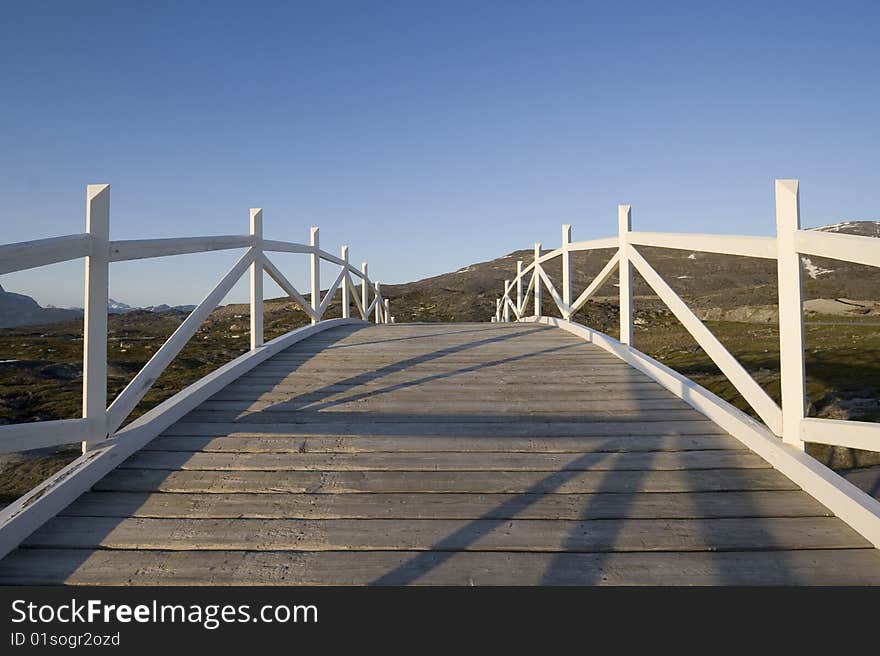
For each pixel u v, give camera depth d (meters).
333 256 6.84
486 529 2.03
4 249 1.81
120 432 2.61
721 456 2.60
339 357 4.68
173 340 3.01
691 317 3.27
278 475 2.43
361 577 1.79
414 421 3.07
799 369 2.43
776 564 1.84
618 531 2.02
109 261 2.43
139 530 2.02
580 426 2.98
